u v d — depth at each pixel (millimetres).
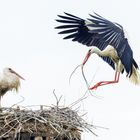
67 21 11477
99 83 12961
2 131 14242
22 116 14328
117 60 12836
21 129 14258
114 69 13242
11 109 14617
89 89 12961
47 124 14492
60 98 15109
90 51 12945
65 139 15164
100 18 11805
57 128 14562
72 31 11484
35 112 14516
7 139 14203
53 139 14508
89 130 15141
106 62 13266
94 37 11539
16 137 14289
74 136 15047
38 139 14344
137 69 12422
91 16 11727
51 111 14805
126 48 11969
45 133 14453
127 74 12375
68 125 14734
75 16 11484
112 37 11703
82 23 11539
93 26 11586
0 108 14641
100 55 12891
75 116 15156
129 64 12203
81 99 15219
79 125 14953
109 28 11742
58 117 14719
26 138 14320
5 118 14258
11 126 14312
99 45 11555
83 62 12977
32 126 14367
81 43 11477
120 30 11859
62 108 15125
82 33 11508
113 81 12945
